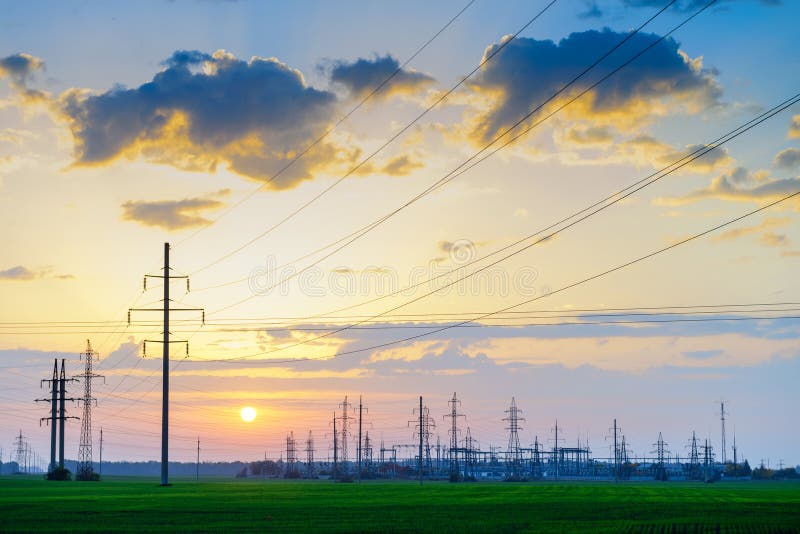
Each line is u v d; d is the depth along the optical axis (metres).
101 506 76.12
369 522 59.53
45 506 76.12
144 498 91.44
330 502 86.44
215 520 60.84
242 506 77.56
